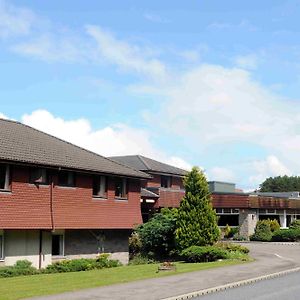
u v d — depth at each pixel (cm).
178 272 2234
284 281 2017
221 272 2236
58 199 2802
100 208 3072
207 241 3089
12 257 2612
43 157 2748
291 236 4656
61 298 1506
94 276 2134
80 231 3016
